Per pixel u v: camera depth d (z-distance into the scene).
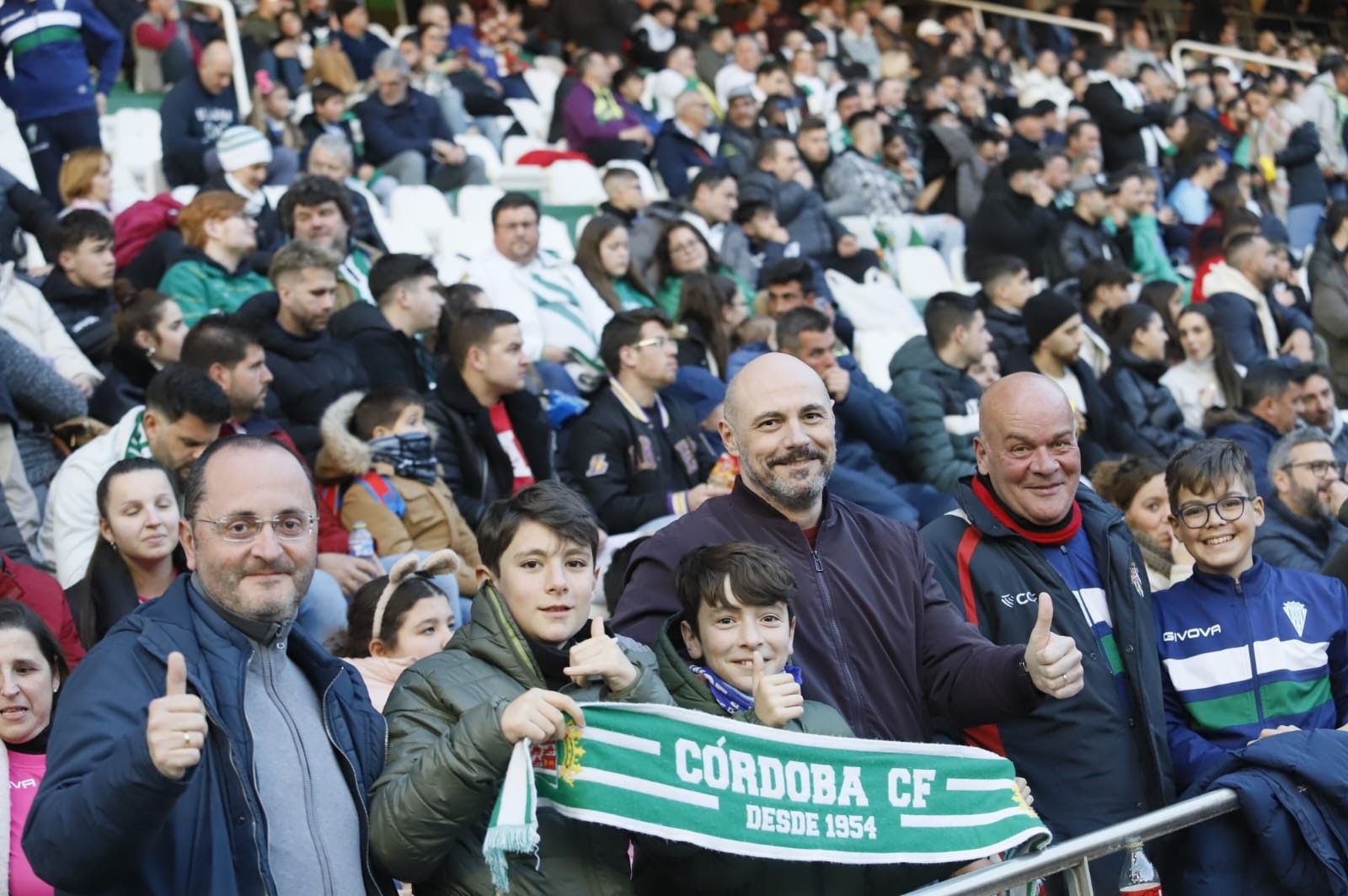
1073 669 3.53
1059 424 4.15
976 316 7.74
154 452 5.41
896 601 3.86
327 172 9.07
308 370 6.47
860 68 14.82
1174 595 4.33
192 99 9.66
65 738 2.83
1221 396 8.84
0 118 8.83
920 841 3.34
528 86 13.66
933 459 7.54
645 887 3.45
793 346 7.25
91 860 2.67
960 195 12.01
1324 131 15.94
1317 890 3.88
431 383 7.09
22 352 6.01
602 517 6.34
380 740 3.16
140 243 8.04
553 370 7.71
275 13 12.13
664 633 3.50
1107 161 14.31
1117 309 8.80
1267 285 10.42
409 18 16.36
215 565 3.00
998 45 16.69
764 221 10.03
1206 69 16.89
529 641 3.28
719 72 13.75
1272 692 4.21
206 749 2.89
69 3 9.29
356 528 5.75
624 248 8.34
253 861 2.87
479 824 3.16
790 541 3.82
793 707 3.28
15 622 3.78
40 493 6.04
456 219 9.93
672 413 6.68
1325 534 6.24
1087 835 3.57
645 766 3.16
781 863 3.38
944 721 3.95
